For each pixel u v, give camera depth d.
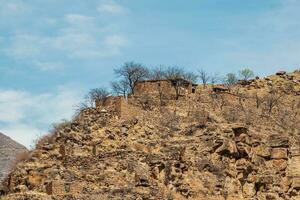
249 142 140.62
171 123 147.25
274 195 136.12
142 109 151.00
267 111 159.38
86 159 134.38
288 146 142.38
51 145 137.38
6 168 148.25
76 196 124.69
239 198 134.38
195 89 161.88
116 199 125.44
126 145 139.12
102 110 146.12
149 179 131.75
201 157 136.88
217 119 150.38
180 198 130.12
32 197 123.75
